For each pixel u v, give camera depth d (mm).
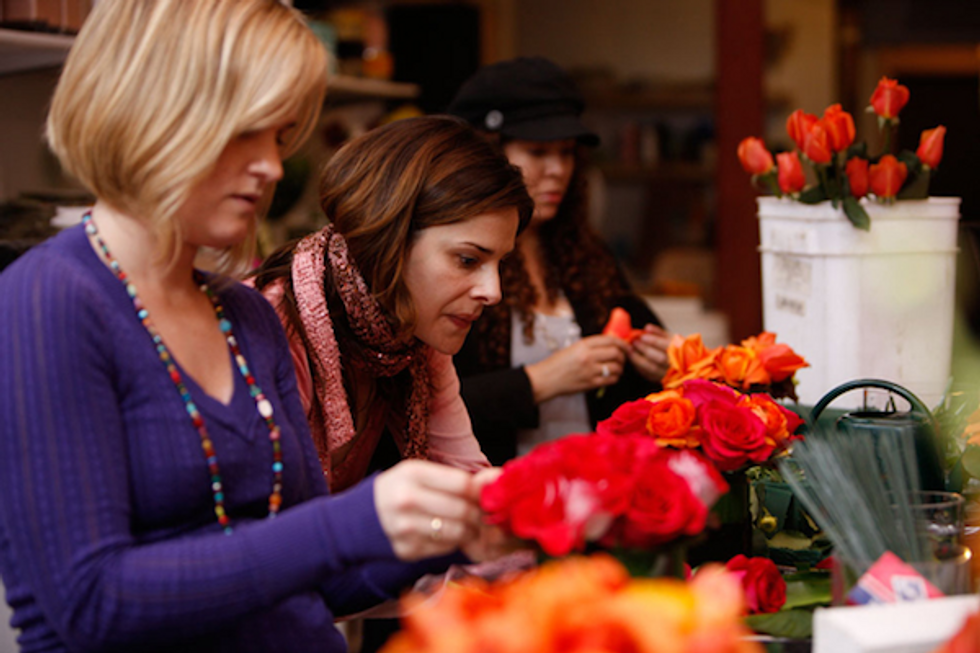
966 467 1516
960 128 5785
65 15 2207
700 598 714
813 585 1257
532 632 673
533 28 6137
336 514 900
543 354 2264
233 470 1019
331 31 3209
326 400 1392
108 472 907
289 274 1415
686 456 997
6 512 889
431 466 906
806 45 5695
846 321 1869
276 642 1054
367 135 1449
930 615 863
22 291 935
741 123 4371
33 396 890
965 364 2094
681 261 5832
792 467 1362
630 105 5984
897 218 1849
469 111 2369
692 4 5957
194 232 989
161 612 871
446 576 1211
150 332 988
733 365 1658
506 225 1394
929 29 5535
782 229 1983
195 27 938
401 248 1364
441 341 1439
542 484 880
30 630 948
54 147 977
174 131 928
